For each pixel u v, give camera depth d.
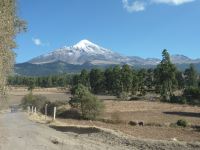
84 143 22.06
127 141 23.78
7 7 20.48
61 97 137.88
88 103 69.12
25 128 31.95
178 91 166.00
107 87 165.50
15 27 23.22
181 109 93.88
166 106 102.75
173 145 21.94
